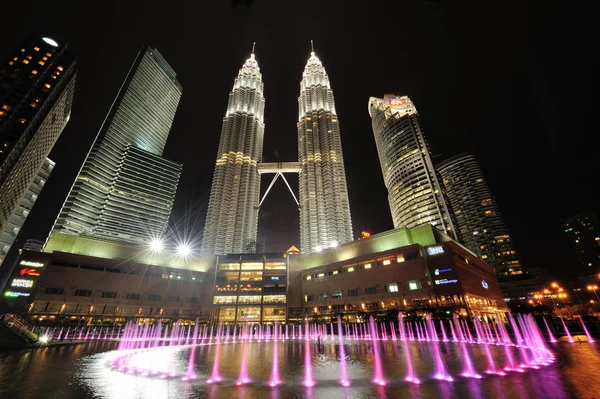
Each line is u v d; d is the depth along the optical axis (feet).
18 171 263.29
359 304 246.06
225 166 618.44
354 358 82.28
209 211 571.69
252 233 567.18
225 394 44.34
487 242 575.79
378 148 629.92
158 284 267.59
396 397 41.98
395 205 515.91
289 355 92.22
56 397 42.45
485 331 169.48
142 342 147.74
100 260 245.65
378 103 647.56
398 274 233.96
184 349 114.83
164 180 584.81
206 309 287.69
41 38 287.89
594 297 414.00
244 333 246.88
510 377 53.16
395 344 123.13
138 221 522.47
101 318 228.63
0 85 251.60
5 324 98.53
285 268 311.68
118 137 568.41
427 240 247.91
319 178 572.92
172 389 47.44
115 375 58.49
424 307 211.41
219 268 311.68
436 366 66.28
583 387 44.37
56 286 219.61
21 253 217.36
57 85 280.51
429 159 477.77
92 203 482.69
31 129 257.14
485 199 618.03
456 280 212.23
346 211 542.57
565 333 135.23
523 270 527.40
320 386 49.06
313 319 265.95
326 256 303.68
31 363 70.49
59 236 247.09
